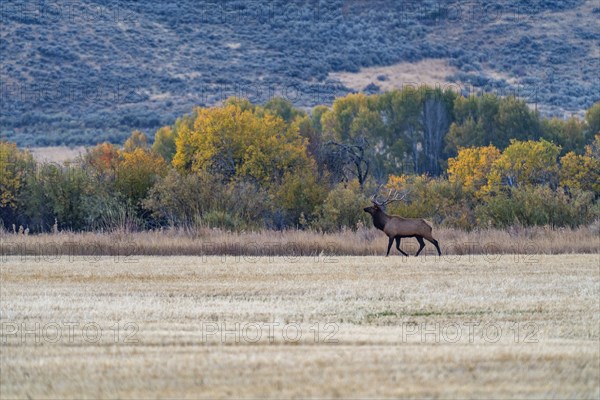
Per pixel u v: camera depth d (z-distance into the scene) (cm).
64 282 6900
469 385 3559
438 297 6022
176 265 8162
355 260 8638
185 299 5906
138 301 5778
